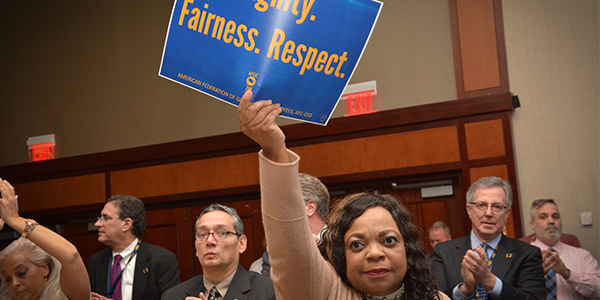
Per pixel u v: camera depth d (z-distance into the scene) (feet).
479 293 7.77
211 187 19.31
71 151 21.29
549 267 10.53
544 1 16.75
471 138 16.66
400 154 17.31
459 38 17.30
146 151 20.08
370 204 4.20
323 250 4.43
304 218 3.76
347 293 4.09
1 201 7.16
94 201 20.52
